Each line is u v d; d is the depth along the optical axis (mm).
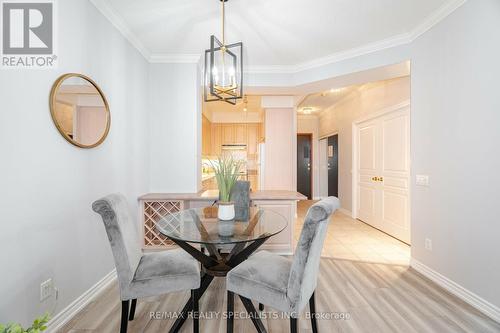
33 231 1512
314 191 7336
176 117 3199
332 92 4848
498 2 1748
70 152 1809
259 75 3545
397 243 3531
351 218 5051
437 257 2320
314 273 1537
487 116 1831
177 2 2131
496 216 1776
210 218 2008
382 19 2381
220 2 2123
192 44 2891
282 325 1757
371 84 4254
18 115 1427
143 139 3006
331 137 6445
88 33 2002
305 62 3371
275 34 2658
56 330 1677
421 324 1758
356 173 4980
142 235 2895
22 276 1444
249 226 1776
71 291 1826
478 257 1911
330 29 2562
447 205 2197
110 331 1684
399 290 2225
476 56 1910
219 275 1860
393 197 3826
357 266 2746
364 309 1940
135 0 2102
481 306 1887
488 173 1829
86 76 1953
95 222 2100
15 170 1404
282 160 4613
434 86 2330
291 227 2998
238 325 1757
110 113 2303
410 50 2635
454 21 2105
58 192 1700
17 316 1415
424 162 2465
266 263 1621
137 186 2861
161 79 3182
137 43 2787
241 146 6688
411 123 2641
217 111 6602
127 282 1520
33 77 1519
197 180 3242
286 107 4602
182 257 1761
